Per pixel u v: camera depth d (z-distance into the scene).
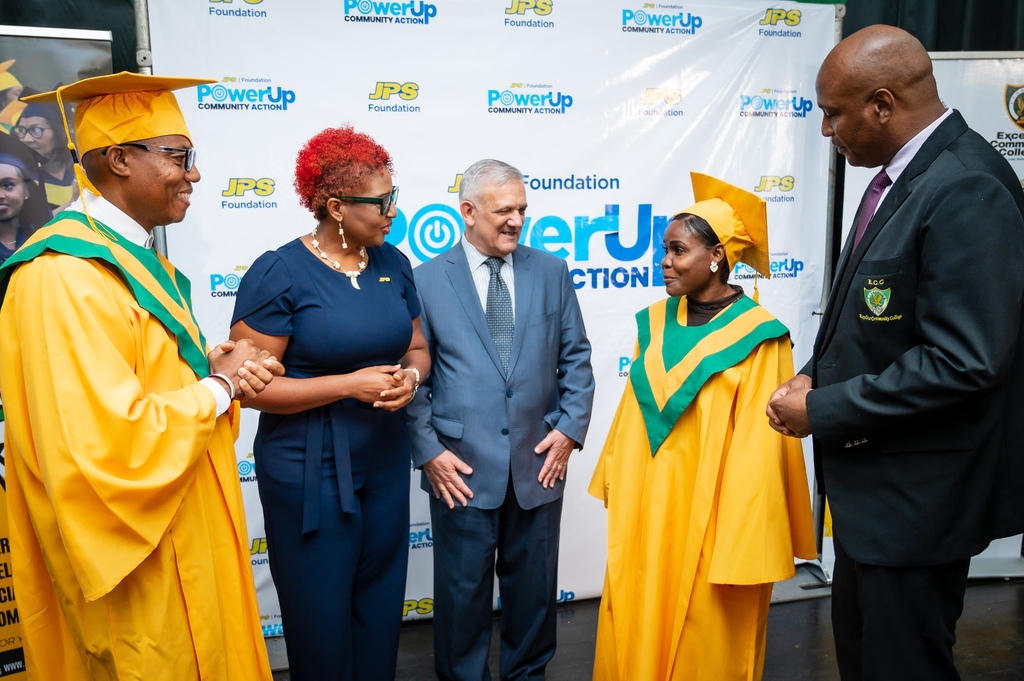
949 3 3.08
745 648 1.79
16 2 2.45
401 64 2.45
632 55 2.61
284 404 1.63
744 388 1.77
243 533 1.56
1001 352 1.31
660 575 1.84
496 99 2.53
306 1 2.36
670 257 1.81
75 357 1.25
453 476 1.98
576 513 2.77
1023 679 2.24
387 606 1.88
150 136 1.37
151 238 1.49
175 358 1.43
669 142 2.67
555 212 2.63
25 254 1.31
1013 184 1.44
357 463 1.75
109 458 1.25
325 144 1.63
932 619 1.51
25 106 2.06
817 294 2.86
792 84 2.73
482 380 2.00
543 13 2.52
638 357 1.97
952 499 1.45
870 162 1.57
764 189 2.77
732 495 1.73
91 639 1.37
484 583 2.07
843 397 1.47
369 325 1.69
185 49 2.30
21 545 1.43
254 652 1.58
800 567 2.95
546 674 2.34
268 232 2.43
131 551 1.30
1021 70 2.70
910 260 1.43
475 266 2.05
